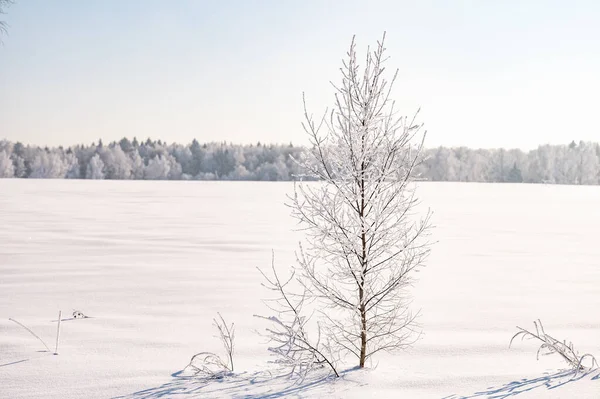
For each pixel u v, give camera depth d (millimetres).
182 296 8125
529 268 11453
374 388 4277
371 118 4867
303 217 4820
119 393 4156
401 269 4844
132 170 125625
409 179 4848
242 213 26469
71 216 23281
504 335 6070
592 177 116812
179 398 4051
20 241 14742
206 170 131750
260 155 133375
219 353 5293
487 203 38938
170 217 23719
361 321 4766
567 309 7480
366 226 4727
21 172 116812
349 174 4773
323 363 4750
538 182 120688
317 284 4852
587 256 13438
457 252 14078
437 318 6898
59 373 4613
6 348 5320
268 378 4520
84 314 6812
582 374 4605
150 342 5633
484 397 4074
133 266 10984
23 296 7945
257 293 8406
